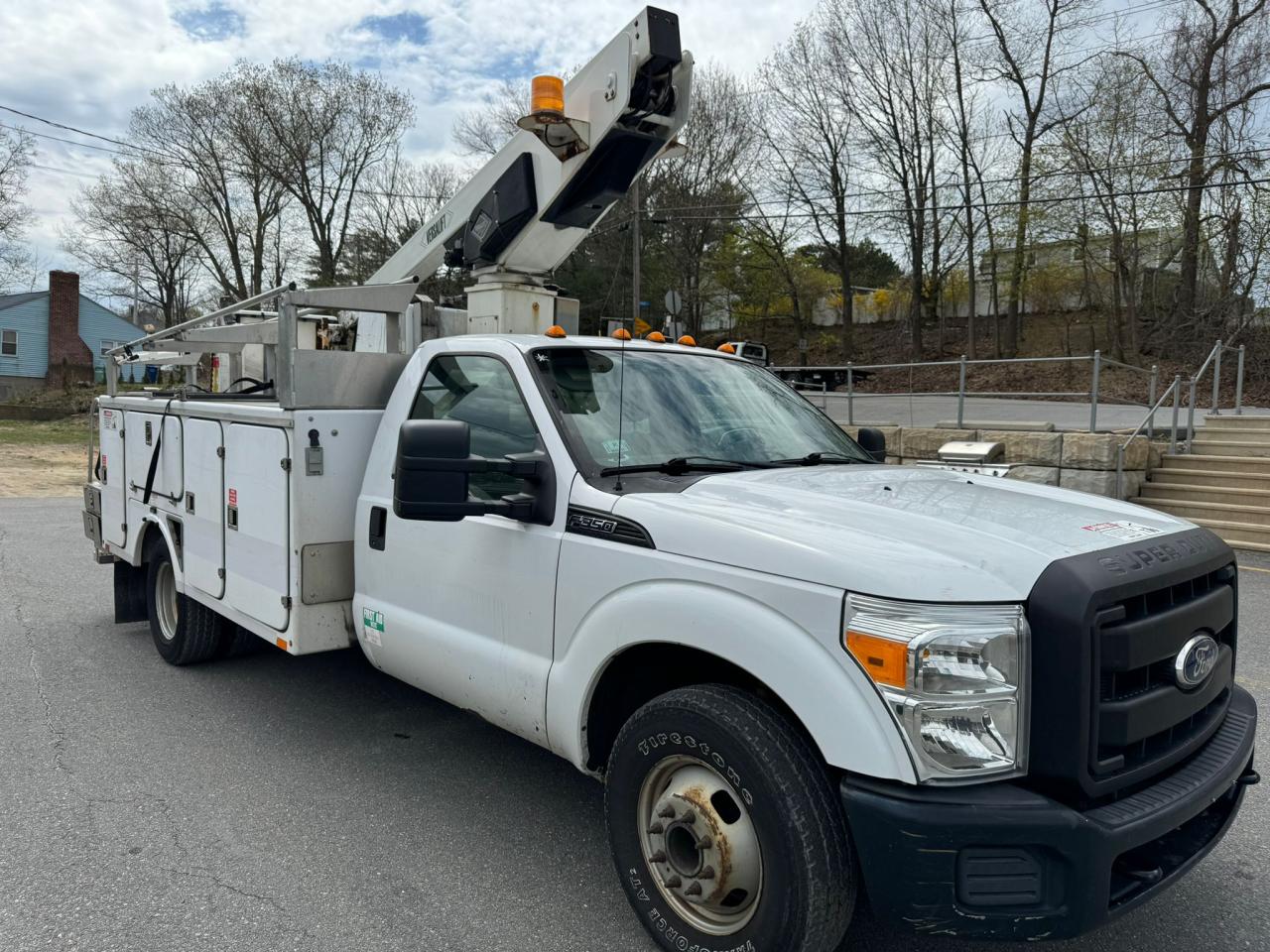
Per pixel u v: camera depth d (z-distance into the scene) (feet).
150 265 179.32
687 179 137.28
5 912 10.07
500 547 11.02
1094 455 39.45
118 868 11.07
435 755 14.73
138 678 18.44
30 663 19.44
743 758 8.10
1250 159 88.02
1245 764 9.20
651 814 9.39
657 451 11.10
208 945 9.52
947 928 7.29
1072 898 7.22
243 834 12.00
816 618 7.83
